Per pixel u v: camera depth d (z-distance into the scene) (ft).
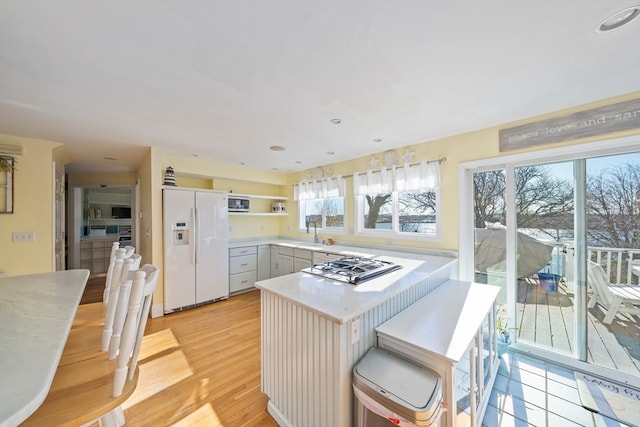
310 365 4.40
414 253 10.32
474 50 4.52
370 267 7.03
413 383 3.65
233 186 15.21
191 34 4.04
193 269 11.59
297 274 6.58
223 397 5.81
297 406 4.68
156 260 10.57
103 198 21.79
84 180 16.49
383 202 11.71
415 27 3.93
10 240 8.98
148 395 5.85
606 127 6.38
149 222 10.95
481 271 8.86
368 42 4.28
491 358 6.26
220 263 12.58
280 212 16.48
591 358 6.85
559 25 3.91
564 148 6.98
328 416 4.07
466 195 9.09
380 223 11.84
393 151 10.87
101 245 19.19
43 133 8.75
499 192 8.50
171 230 10.94
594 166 6.86
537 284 7.76
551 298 7.52
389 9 3.57
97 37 4.08
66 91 5.83
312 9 3.55
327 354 4.09
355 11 3.60
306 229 15.56
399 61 4.82
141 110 6.89
